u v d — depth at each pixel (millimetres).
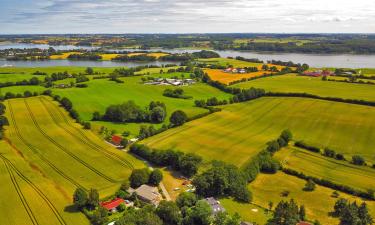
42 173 108375
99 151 128125
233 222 79375
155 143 136125
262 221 85125
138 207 90562
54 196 93875
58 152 125750
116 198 94000
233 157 122250
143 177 102000
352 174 110625
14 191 96062
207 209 82250
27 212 85625
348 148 131750
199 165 114500
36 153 124188
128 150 131250
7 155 121125
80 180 104500
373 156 124375
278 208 84875
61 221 82188
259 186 103500
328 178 107500
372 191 97000
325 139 141125
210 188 97688
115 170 112125
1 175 105688
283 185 104125
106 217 83312
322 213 89125
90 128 153875
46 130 149250
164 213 82750
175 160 114438
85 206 87812
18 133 144500
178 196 93688
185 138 141625
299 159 121750
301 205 92125
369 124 153625
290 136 136875
